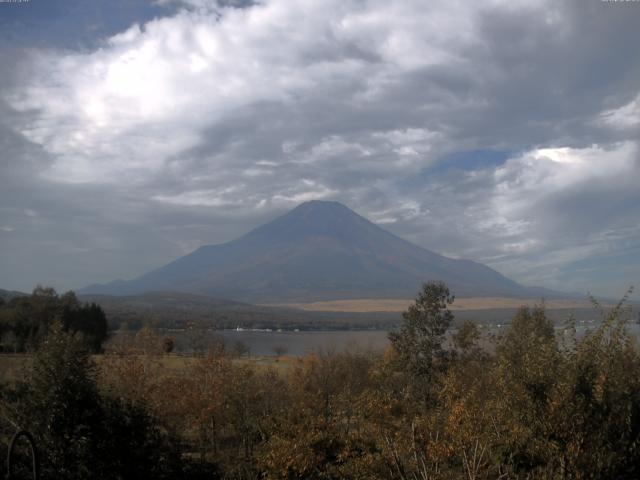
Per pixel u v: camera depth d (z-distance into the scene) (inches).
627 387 501.7
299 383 1123.9
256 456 773.3
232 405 939.3
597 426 476.4
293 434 752.3
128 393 776.3
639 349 567.2
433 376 1173.1
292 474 712.4
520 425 492.7
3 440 573.6
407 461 577.6
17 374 674.2
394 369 1253.1
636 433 503.2
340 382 1279.5
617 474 489.1
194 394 915.4
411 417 613.3
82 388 617.3
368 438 655.8
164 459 730.2
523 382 508.1
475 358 1188.5
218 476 797.9
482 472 488.7
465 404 534.0
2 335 1850.4
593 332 526.9
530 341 560.7
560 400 475.2
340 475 668.1
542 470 458.0
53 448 587.5
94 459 610.5
